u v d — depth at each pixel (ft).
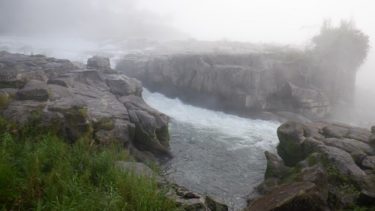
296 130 51.90
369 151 44.86
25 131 37.73
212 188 45.52
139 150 53.83
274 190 36.99
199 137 66.13
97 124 46.83
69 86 56.80
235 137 67.97
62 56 107.86
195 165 52.95
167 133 58.65
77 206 23.00
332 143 47.16
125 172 30.45
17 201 23.71
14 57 73.41
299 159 49.73
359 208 35.60
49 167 29.66
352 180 39.17
